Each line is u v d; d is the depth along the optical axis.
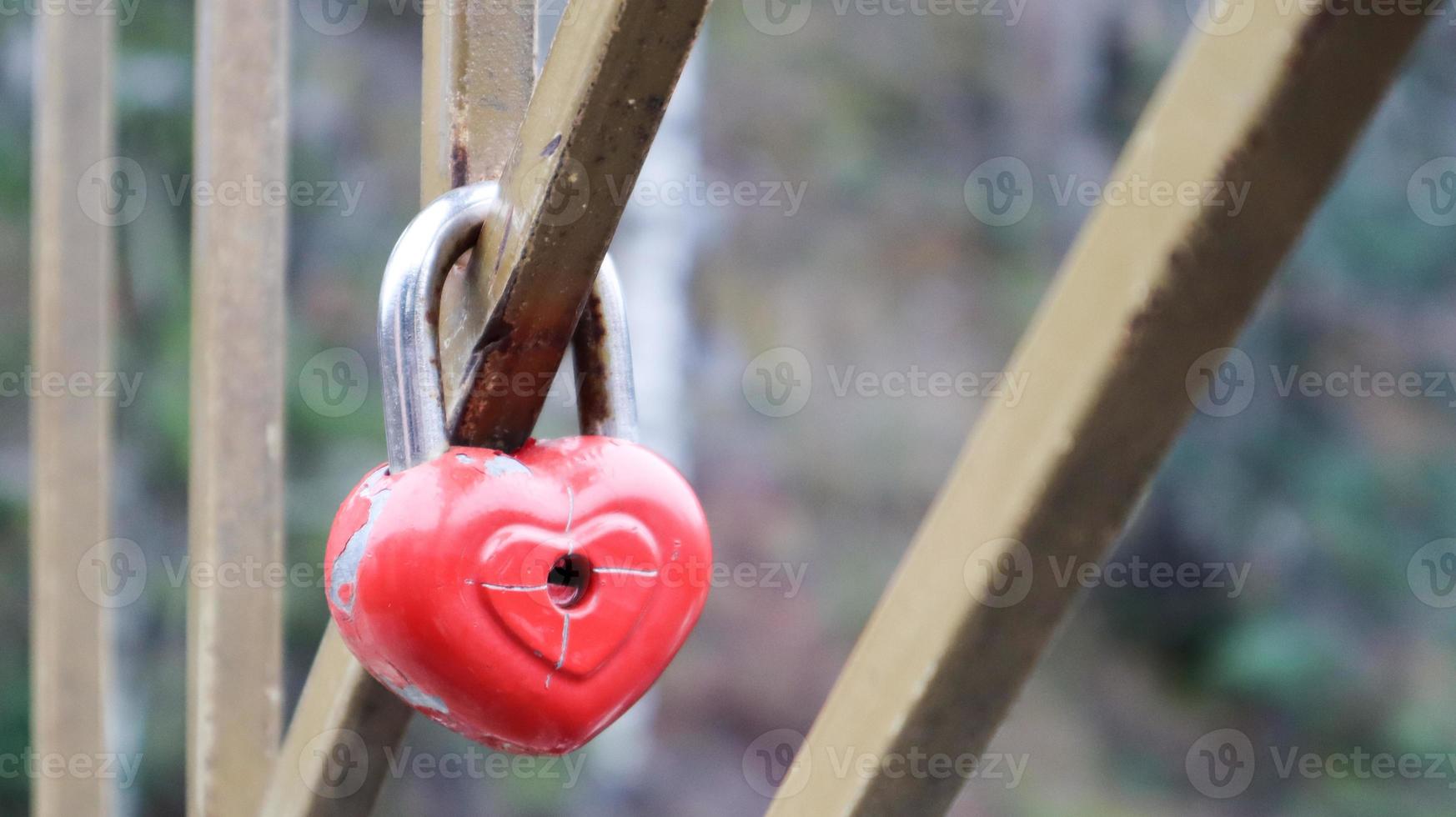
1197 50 0.53
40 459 1.68
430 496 0.79
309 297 5.82
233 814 1.26
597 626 0.82
